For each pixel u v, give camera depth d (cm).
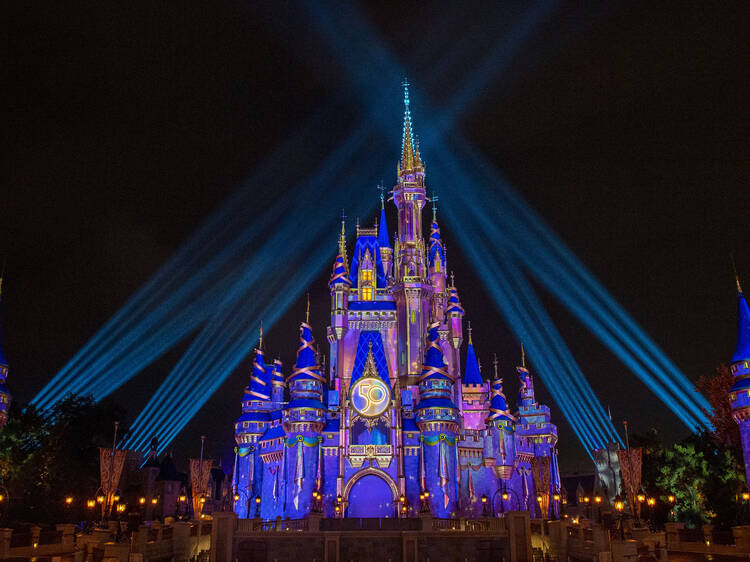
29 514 8156
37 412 9256
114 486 6706
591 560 5469
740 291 6925
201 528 6838
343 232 11562
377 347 10725
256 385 10988
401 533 6756
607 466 10600
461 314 11562
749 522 6700
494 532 6769
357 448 9694
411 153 12350
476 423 10981
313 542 6788
